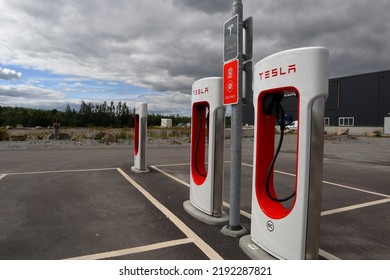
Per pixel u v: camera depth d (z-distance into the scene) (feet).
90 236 12.98
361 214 16.57
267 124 11.85
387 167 33.94
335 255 11.62
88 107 232.12
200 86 15.74
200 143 17.22
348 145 70.49
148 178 25.88
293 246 10.02
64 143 62.64
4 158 38.52
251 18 12.30
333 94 156.25
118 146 59.26
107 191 21.01
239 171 13.10
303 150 9.61
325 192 21.58
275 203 11.65
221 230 13.60
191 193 16.90
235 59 12.60
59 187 22.04
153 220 15.07
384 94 135.33
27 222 14.61
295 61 9.73
